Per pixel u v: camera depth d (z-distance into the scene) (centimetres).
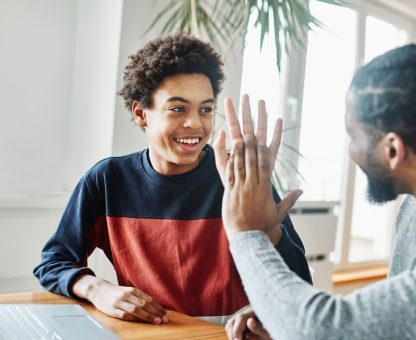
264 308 63
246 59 246
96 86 208
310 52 290
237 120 80
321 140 307
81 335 82
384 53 68
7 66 203
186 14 200
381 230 370
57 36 213
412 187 67
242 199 72
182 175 117
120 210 121
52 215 197
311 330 59
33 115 210
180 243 116
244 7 217
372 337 56
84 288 104
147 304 96
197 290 114
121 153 203
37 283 195
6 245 186
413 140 63
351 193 329
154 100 109
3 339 77
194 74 107
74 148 219
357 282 323
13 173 208
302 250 112
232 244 70
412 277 58
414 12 346
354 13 315
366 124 66
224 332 91
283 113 281
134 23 201
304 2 247
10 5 201
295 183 288
